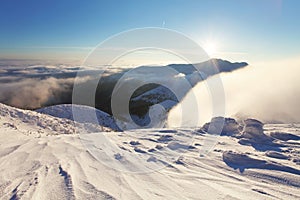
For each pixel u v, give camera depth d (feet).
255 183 8.60
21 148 15.44
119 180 8.86
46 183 8.64
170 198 7.20
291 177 8.98
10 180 9.14
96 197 7.28
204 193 7.63
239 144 15.16
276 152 12.10
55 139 18.71
